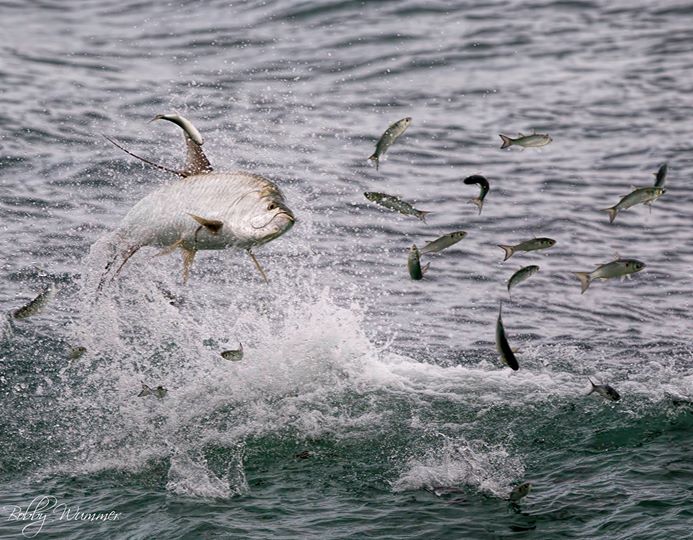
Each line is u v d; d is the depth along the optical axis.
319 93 62.44
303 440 31.48
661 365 36.97
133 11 76.19
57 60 66.06
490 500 27.75
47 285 41.34
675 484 28.19
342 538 25.64
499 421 32.44
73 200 48.59
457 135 57.72
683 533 25.48
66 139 54.62
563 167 54.44
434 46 69.38
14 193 48.84
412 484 28.73
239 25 72.75
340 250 45.25
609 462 29.72
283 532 25.94
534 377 35.59
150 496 28.33
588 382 35.19
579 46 69.94
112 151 53.47
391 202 30.44
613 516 26.53
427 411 33.03
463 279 43.81
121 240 26.27
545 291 43.16
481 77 65.31
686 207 50.56
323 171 52.53
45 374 35.41
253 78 64.31
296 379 34.69
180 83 63.09
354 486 28.73
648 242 47.44
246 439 31.56
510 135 57.91
